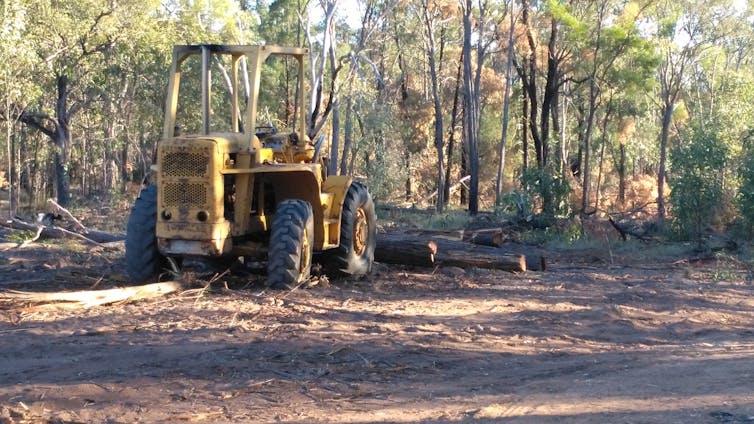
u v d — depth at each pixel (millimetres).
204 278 11578
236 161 10977
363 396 6559
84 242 16609
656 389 6695
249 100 11070
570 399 6434
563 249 20188
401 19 44500
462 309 10586
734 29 43906
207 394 6504
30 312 9211
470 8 35062
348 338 8391
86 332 8336
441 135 40250
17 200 37656
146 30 34750
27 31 30594
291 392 6602
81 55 34469
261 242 11797
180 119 37500
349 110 39500
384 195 41531
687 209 21156
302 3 44094
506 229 22594
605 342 9023
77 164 56188
